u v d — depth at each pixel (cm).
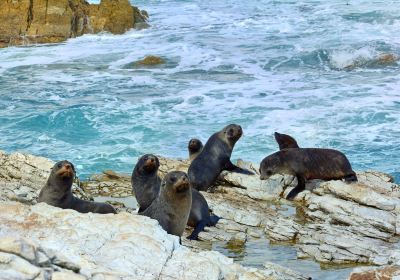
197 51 7488
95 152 4669
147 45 7875
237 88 6078
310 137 4797
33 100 5859
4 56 7612
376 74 6431
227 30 8412
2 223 1919
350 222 3084
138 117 5344
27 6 8281
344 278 2517
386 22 8288
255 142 4725
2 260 1434
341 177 3475
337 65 6794
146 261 1798
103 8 8650
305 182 3534
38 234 1873
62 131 5119
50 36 8288
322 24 8375
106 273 1642
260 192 3556
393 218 3064
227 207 3225
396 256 2612
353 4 9244
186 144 4769
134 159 4541
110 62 7238
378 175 3638
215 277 1794
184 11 9569
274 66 6831
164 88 6166
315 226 3003
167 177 2450
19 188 3300
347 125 5016
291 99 5669
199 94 5922
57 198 2695
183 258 1850
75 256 1748
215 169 3706
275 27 8394
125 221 1995
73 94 6041
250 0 10031
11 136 5022
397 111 5269
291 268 2616
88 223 1962
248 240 2934
